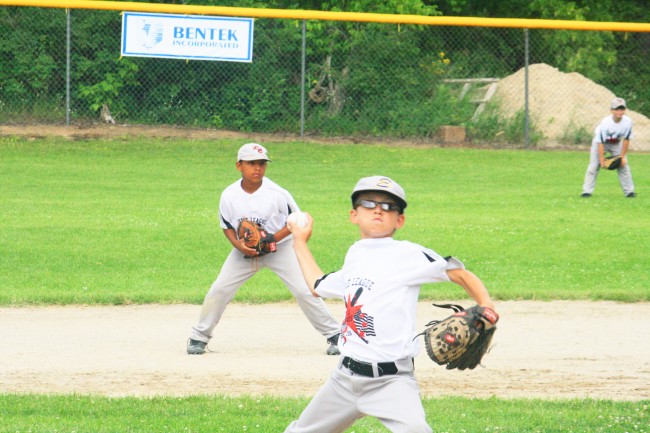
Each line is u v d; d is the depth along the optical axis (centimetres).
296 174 5947
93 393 2036
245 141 6981
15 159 6112
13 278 3347
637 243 4034
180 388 2092
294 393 2048
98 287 3256
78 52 7288
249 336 2683
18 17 7156
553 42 8769
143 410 1852
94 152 6431
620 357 2442
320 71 7425
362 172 6084
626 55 9219
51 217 4453
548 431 1738
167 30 6744
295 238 1395
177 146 6725
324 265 3512
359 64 7375
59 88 7262
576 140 7525
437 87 7500
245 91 7369
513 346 2556
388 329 1275
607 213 4759
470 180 5912
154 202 4966
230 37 6806
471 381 2184
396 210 1320
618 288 3303
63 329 2719
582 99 7969
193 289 3247
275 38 7362
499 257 3759
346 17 6725
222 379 2177
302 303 2408
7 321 2803
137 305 3062
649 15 9462
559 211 4825
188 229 4244
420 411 1259
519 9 9369
